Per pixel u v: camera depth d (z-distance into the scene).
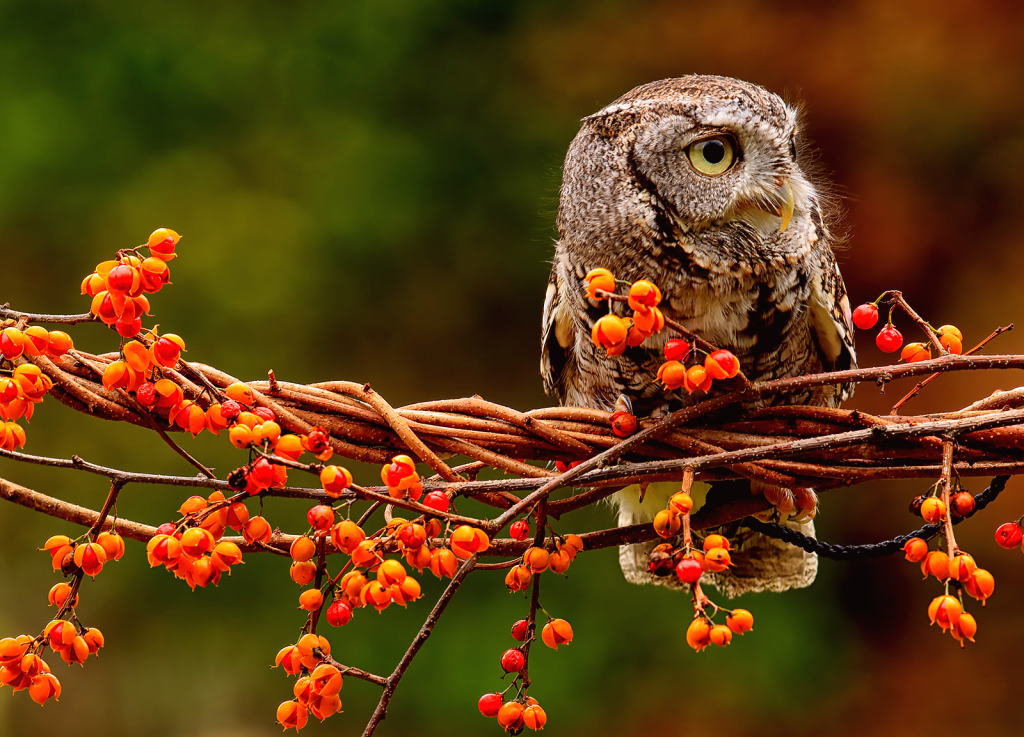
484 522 3.97
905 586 7.08
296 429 4.01
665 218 4.10
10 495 4.00
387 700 3.97
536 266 7.43
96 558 3.97
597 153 4.12
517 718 3.98
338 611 3.97
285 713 3.97
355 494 3.96
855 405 7.34
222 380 4.01
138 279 3.96
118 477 3.98
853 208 7.82
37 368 3.97
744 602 6.91
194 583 3.97
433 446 4.02
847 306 4.16
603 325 3.98
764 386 4.01
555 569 3.99
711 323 4.11
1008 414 3.99
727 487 4.08
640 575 4.29
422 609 6.62
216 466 6.44
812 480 4.02
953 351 4.03
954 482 4.00
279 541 4.01
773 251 4.11
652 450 4.03
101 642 3.98
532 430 4.02
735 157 4.10
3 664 3.97
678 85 4.12
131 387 3.98
